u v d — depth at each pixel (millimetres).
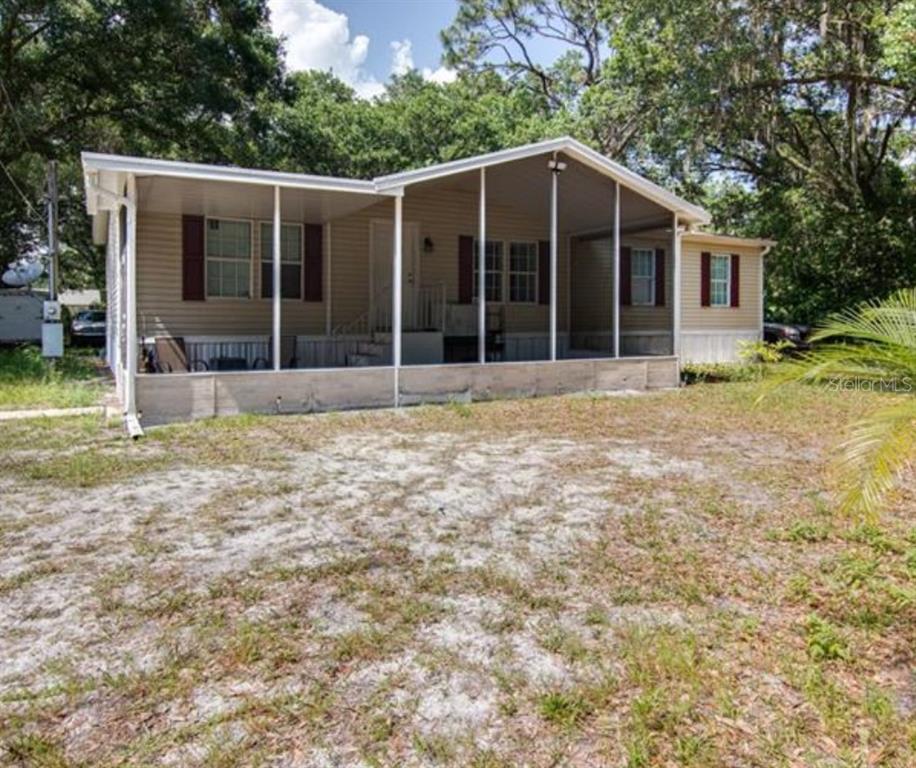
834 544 4316
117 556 3973
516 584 3641
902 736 2420
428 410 9320
